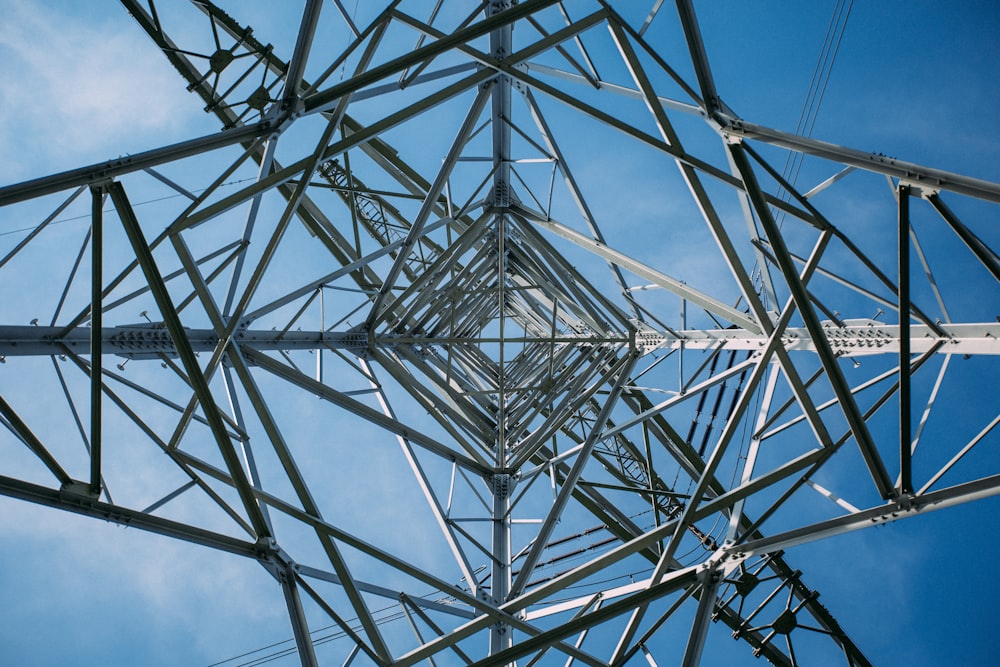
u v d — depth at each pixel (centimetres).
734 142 898
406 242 1516
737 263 1038
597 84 1301
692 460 1936
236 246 1173
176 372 1069
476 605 1057
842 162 823
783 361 971
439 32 1166
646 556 1769
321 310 1460
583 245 1591
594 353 1883
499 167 1742
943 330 1045
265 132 950
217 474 1072
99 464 810
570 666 1162
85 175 787
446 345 2006
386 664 995
